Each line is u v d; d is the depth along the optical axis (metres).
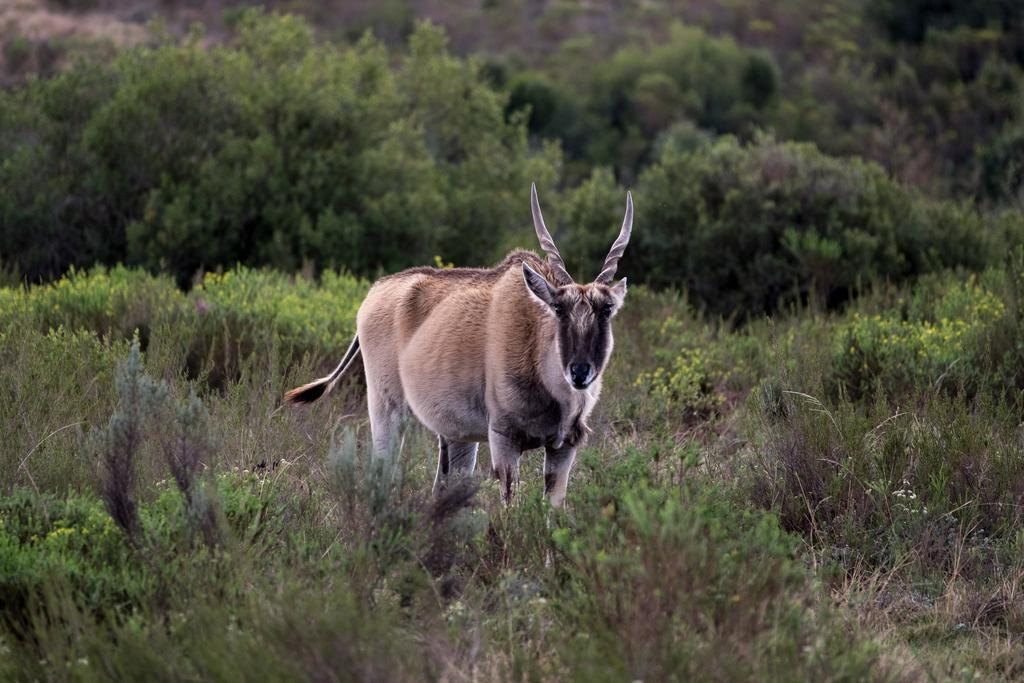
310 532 23.08
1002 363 34.19
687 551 17.22
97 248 53.66
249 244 55.41
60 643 17.75
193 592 19.16
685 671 16.27
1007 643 21.03
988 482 26.61
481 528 22.30
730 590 17.70
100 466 25.75
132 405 21.92
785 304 50.84
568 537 19.22
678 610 16.98
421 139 66.44
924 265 51.59
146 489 24.86
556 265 25.77
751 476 27.81
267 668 16.36
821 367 35.41
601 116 124.19
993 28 141.88
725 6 167.50
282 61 69.12
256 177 54.41
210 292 42.88
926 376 33.72
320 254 54.12
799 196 53.22
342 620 16.88
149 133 55.19
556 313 23.97
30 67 104.00
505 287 25.89
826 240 50.06
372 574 19.84
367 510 21.42
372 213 55.69
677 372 37.56
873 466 27.11
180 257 53.19
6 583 19.83
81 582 19.84
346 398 36.53
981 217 60.19
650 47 142.00
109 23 129.00
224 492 23.16
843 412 28.66
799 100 131.12
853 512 25.58
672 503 17.83
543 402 25.12
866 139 113.25
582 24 159.50
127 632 17.53
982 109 111.25
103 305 39.88
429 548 21.19
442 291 27.77
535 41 152.62
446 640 18.11
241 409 31.31
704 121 124.00
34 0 133.38
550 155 73.12
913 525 24.91
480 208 61.50
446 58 73.69
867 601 22.02
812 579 21.44
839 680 16.97
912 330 37.88
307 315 40.19
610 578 18.09
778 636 17.33
